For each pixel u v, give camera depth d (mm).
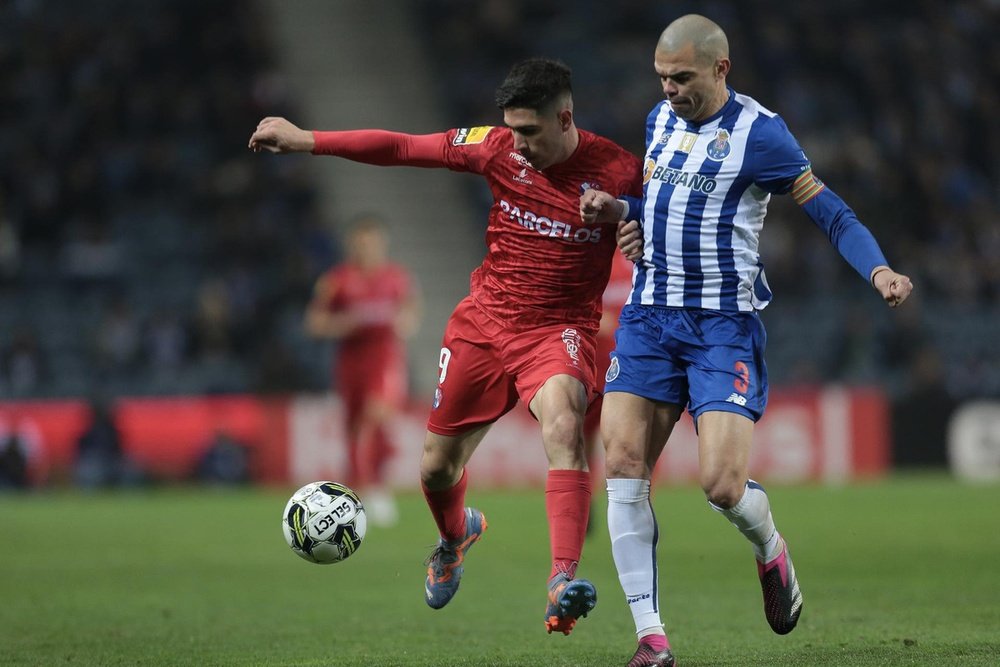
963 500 51094
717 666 18234
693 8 93625
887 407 65688
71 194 83688
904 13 94312
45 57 91938
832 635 21172
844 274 78688
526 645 20922
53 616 24953
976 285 78562
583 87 90250
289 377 71000
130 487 63219
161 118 88375
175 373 73312
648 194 18469
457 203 84875
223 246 81188
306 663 19344
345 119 89125
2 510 52875
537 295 19969
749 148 17859
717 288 18094
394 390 48031
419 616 24625
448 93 90875
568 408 19109
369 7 95938
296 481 64125
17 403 67438
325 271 78500
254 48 91562
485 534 40719
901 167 84688
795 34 90688
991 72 92625
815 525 41719
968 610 23859
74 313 78250
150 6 95188
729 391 17688
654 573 17750
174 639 21969
